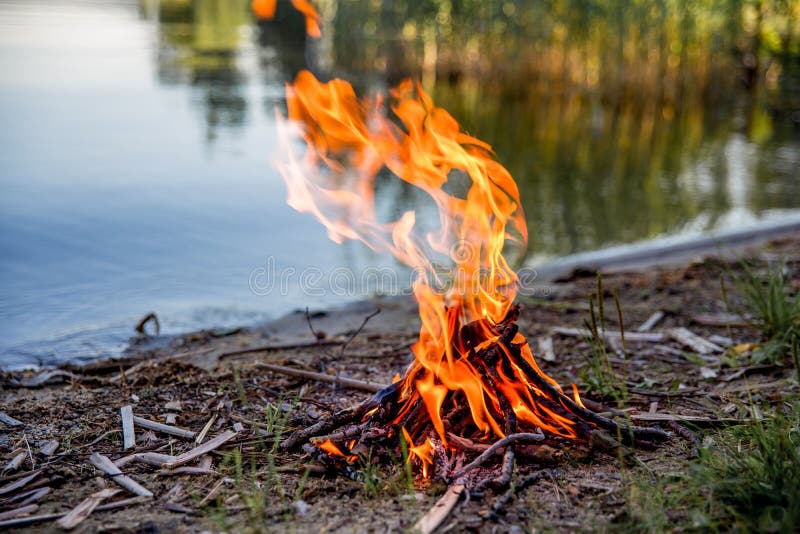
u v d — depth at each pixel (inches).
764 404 177.5
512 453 147.6
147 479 147.1
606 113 704.4
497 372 158.6
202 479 146.8
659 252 336.8
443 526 130.0
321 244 346.0
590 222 399.2
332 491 141.9
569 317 250.4
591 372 203.5
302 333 241.0
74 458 154.6
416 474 146.9
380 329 243.4
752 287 249.6
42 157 462.6
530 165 516.7
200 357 218.1
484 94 761.6
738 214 414.3
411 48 817.5
